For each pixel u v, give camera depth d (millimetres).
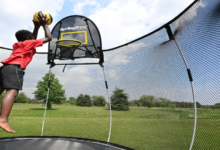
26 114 3346
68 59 2951
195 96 1495
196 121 1497
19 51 1219
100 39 2842
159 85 1971
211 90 1329
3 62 1166
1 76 1136
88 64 3027
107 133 3531
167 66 1848
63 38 2943
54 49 2955
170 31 1782
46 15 1347
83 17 2936
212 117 1371
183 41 1613
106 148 2150
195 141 1519
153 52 2086
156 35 2016
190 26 1522
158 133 2096
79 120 4523
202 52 1396
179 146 1720
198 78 1455
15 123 4871
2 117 1034
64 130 3971
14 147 2023
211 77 1316
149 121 2230
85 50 2877
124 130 3002
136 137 2631
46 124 4730
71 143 2275
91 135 3445
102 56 2844
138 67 2318
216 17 1242
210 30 1307
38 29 1471
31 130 4055
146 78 2182
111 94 2783
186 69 1572
